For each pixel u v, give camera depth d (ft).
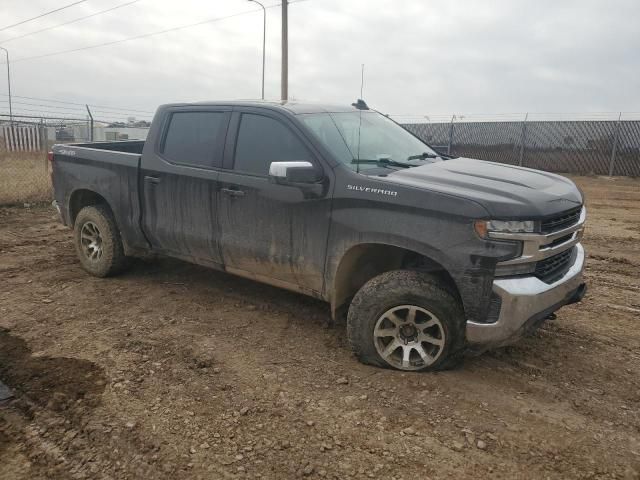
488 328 11.09
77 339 13.98
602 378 12.36
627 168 64.03
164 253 17.15
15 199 34.99
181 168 15.75
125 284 18.44
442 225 11.28
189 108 16.10
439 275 12.41
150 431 10.04
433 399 11.26
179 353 13.23
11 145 61.31
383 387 11.72
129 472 8.96
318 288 13.44
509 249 10.85
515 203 11.04
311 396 11.35
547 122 69.15
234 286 18.31
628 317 16.19
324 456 9.41
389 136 15.70
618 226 32.71
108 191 17.92
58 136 68.95
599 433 10.18
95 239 19.04
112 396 11.20
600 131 65.46
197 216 15.53
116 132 64.80
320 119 14.34
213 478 8.82
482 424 10.42
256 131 14.49
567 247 12.27
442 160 15.31
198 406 10.90
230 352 13.37
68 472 8.96
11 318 15.37
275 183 12.74
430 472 9.04
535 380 12.18
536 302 11.00
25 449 9.55
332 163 12.91
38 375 12.07
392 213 11.88
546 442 9.87
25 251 23.04
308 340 14.17
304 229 13.29
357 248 12.75
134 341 13.85
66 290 17.80
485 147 75.00
